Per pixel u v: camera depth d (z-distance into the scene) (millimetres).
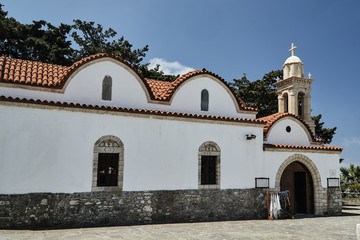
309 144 17734
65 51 28141
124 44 32188
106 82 12734
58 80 12117
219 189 13961
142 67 31484
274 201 14797
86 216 11141
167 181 12805
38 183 10578
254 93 33656
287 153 16234
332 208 16875
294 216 15875
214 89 15156
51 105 11000
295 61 22531
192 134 13680
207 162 14094
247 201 14555
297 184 17281
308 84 22250
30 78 12008
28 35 28625
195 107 14539
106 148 11836
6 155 10242
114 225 11320
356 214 17250
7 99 10336
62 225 10742
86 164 11383
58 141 11039
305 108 22312
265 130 16391
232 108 15469
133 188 12078
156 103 13617
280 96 23375
